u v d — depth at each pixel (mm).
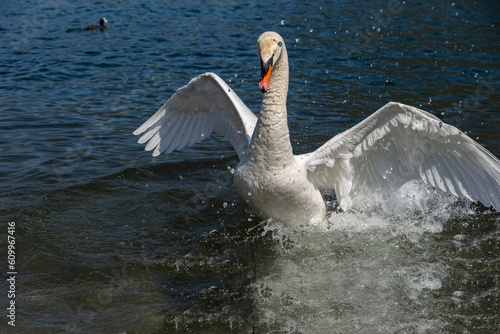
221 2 18719
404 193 5578
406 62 11320
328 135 7344
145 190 5867
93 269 4410
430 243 4867
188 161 6680
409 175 4746
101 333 3633
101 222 5180
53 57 11922
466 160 4289
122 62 11453
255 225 5195
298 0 18875
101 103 8820
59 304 3938
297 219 4879
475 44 12844
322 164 4758
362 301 4027
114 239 4891
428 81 9984
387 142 4543
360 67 10930
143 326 3719
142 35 14062
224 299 4051
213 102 5480
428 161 4516
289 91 9344
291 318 3828
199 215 5387
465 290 4137
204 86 5320
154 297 4059
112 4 18781
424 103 8727
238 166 4777
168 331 3676
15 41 13492
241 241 4906
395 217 5324
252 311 3906
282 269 4465
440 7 17703
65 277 4289
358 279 4312
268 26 14820
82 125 7812
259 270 4453
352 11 17016
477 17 16031
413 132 4301
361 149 4574
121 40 13539
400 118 4184
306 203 4734
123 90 9531
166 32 14359
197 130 5754
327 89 9492
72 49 12664
